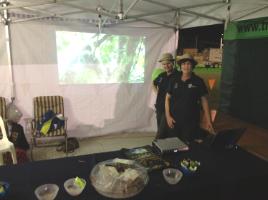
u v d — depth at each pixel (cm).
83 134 409
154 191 133
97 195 130
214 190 144
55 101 370
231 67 316
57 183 140
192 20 365
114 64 403
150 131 446
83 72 390
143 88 426
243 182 150
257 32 279
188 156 179
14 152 277
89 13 370
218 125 300
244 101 302
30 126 359
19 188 135
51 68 372
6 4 298
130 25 395
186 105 255
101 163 151
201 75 347
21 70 357
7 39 339
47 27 358
